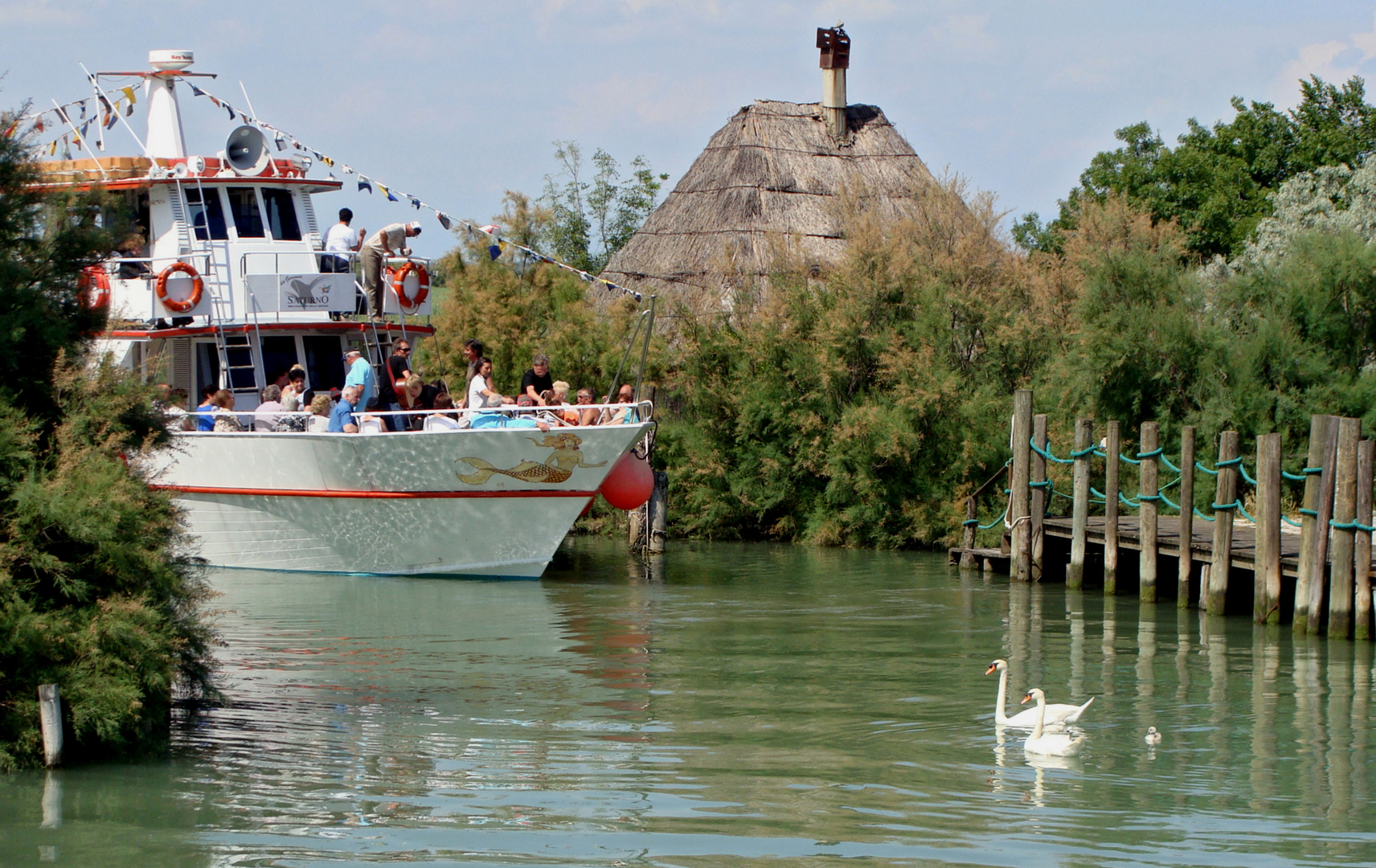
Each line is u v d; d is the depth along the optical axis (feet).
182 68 131.23
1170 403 151.94
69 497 53.52
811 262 174.81
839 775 54.34
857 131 206.08
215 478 120.06
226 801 50.11
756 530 172.04
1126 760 57.36
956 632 93.20
